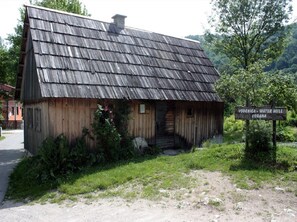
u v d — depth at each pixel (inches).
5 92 1010.1
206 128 594.2
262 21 858.8
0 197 308.3
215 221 201.0
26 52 549.0
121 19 561.0
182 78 548.4
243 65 932.6
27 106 589.3
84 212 239.6
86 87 407.8
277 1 824.3
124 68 479.2
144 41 568.4
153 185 294.7
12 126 1427.2
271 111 345.7
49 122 395.2
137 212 229.5
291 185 265.0
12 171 427.5
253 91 462.3
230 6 874.1
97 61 455.8
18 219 233.0
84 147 400.5
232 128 918.4
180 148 547.8
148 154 474.3
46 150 359.3
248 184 272.5
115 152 422.0
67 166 360.5
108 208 244.8
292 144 431.5
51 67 398.6
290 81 479.8
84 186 307.1
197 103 577.0
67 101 406.3
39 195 297.3
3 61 911.7
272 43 890.1
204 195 254.5
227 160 351.6
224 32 918.4
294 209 216.7
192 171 331.3
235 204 231.0
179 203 242.4
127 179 324.8
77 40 465.4
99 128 413.1
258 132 346.3
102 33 513.7
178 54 603.8
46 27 448.8
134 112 476.4
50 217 233.8
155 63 536.1
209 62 651.5
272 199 237.3
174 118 542.0
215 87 527.2
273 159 327.0
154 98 464.4
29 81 532.1
